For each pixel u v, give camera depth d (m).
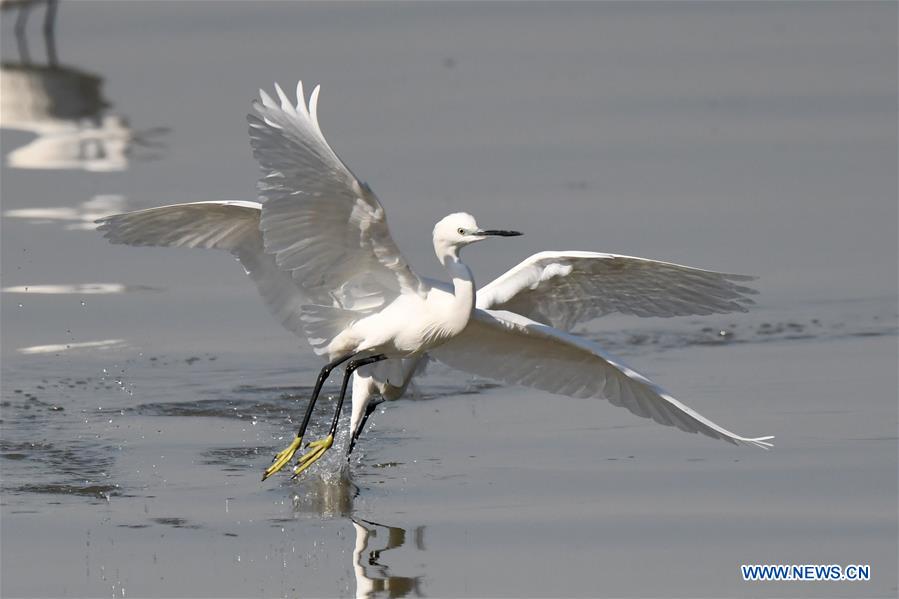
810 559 9.98
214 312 16.12
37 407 13.47
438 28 30.91
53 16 32.50
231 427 13.13
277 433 12.98
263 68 26.97
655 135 22.88
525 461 12.02
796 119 23.86
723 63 27.83
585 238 17.78
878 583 9.63
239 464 12.16
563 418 13.14
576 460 12.01
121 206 19.05
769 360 14.41
